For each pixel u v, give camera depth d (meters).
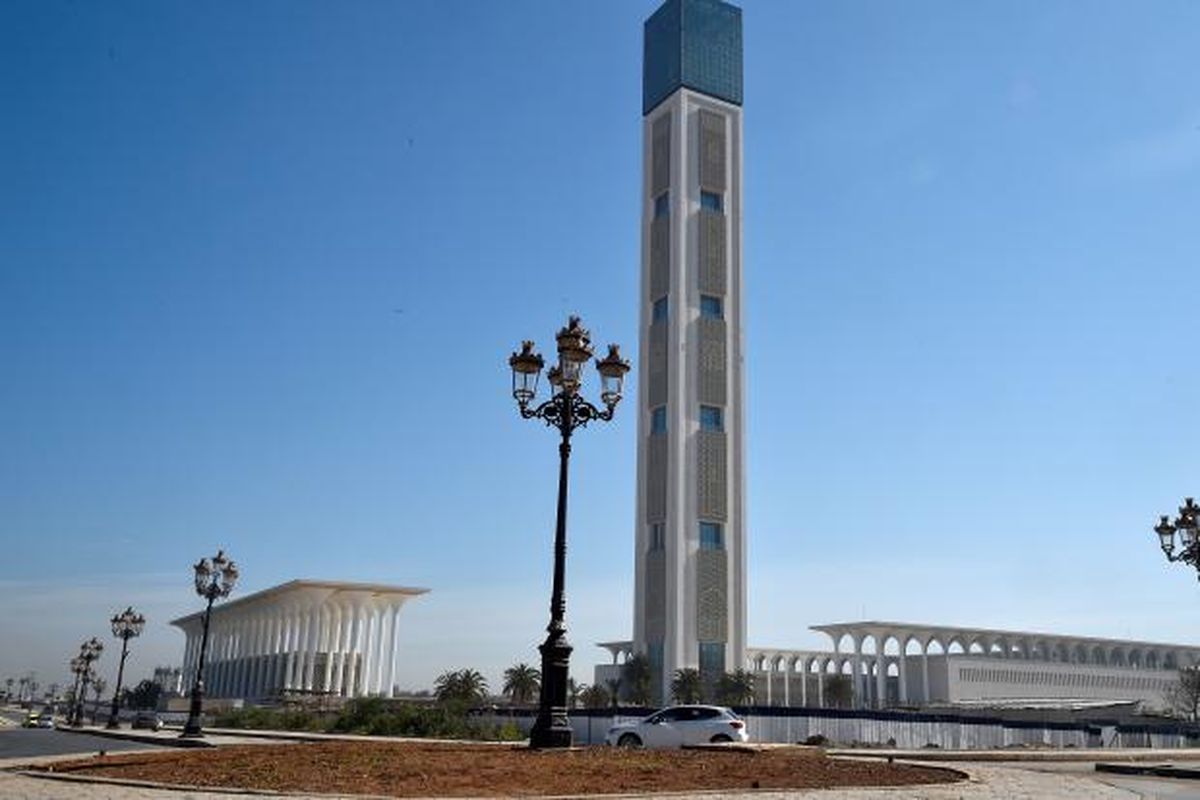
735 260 140.12
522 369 26.03
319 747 23.98
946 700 159.12
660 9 149.75
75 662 96.75
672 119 142.12
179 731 61.69
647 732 34.28
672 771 19.39
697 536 128.62
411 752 21.69
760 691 167.88
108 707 164.75
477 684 111.06
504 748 23.50
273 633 173.88
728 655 126.25
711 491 130.50
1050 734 68.06
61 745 38.88
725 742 33.44
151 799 14.18
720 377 135.00
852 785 18.59
